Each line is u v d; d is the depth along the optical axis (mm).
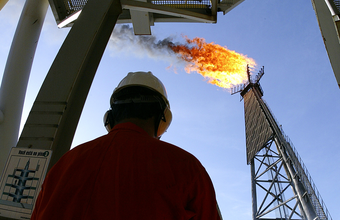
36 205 1480
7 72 5133
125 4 5402
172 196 1278
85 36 3588
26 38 5430
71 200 1268
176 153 1465
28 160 2432
